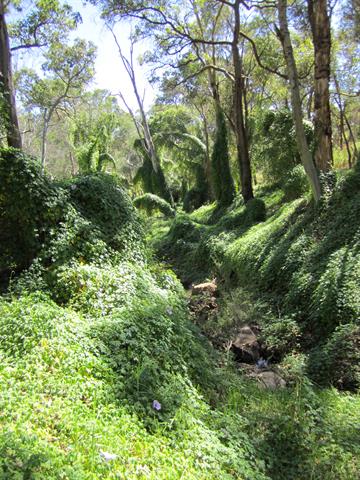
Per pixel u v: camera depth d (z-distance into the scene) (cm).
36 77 3350
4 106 1395
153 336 608
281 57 2594
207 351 751
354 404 592
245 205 1931
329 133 1399
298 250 1134
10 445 306
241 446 465
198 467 390
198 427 453
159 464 369
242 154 2061
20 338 500
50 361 466
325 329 848
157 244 2214
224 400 584
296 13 2223
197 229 2089
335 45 2573
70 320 567
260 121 2125
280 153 1869
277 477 439
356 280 852
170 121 4147
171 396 490
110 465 335
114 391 455
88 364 475
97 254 826
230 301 1077
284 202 1788
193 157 3772
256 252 1332
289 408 551
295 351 853
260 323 978
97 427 376
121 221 963
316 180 1263
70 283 714
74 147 4038
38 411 382
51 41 2431
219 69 2219
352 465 452
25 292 641
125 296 701
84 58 3116
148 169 3812
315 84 1411
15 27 2323
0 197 814
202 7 2375
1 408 369
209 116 3866
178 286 1006
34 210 811
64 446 347
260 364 830
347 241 1021
